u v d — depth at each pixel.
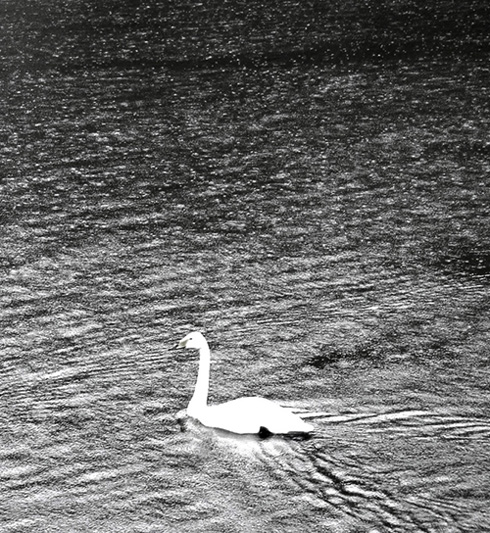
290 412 25.00
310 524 22.25
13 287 32.69
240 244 35.16
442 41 55.03
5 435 25.62
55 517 22.81
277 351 28.94
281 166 41.16
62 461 24.62
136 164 41.59
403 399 26.58
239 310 31.14
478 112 45.84
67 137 44.25
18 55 54.00
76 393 27.28
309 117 45.78
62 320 30.80
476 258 34.03
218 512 22.77
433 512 22.38
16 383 27.77
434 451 24.38
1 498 23.44
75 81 50.38
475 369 27.92
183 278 33.03
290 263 33.84
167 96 48.41
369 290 32.16
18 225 36.78
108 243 35.38
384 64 51.88
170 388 27.38
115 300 31.83
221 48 54.62
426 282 32.56
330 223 36.53
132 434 25.48
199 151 42.66
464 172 40.31
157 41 55.94
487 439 24.80
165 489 23.55
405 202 38.00
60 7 62.28
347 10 60.88
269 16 60.06
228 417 25.22
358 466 23.89
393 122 45.06
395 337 29.55
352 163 41.28
